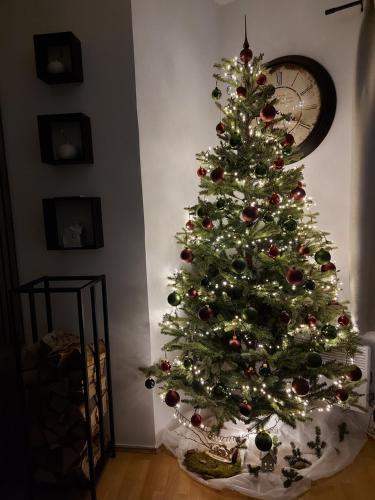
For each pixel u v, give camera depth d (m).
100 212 1.57
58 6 1.48
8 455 1.61
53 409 1.37
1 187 1.58
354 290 1.85
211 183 1.47
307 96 2.04
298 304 1.38
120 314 1.65
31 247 1.65
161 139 1.71
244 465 1.55
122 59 1.47
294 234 1.50
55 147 1.61
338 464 1.51
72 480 1.44
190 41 1.96
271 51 2.14
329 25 1.98
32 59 1.52
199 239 1.62
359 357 1.86
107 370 1.58
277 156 1.49
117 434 1.72
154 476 1.54
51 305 1.68
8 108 1.56
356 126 1.79
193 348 1.51
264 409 1.42
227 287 1.53
